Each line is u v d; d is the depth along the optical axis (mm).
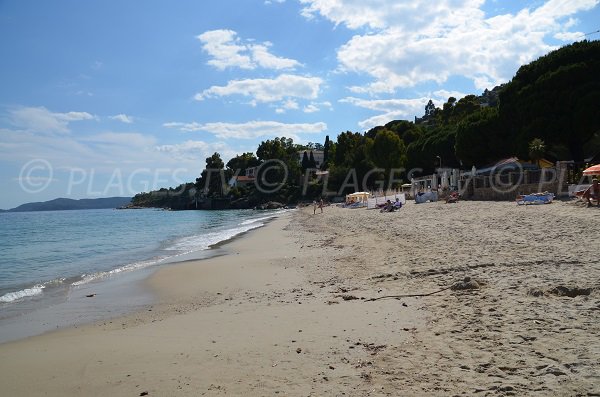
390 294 9711
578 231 14938
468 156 54031
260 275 14789
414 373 5344
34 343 8281
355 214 44938
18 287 15461
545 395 4457
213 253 23266
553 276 9219
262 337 7402
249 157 158250
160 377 5824
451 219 25500
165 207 172000
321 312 8789
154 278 15812
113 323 9750
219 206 134625
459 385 4895
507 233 16719
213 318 9219
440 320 7344
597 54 40812
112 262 21922
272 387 5250
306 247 22250
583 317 6566
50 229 54875
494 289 8797
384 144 81250
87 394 5426
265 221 55312
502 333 6309
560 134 39906
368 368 5641
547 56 44125
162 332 8359
